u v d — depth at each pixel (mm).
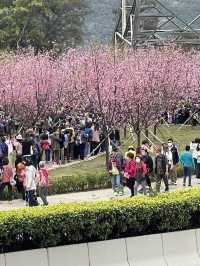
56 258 17484
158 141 54562
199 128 66062
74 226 17797
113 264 18016
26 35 113750
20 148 41594
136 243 18297
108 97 47062
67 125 52938
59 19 122438
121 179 34188
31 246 17688
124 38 62062
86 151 49344
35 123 56031
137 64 50594
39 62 58219
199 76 60219
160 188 35188
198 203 19469
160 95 51312
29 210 18000
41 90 56281
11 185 33406
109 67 49562
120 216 18359
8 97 56344
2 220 17219
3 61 62812
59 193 35719
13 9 114312
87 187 36656
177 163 38625
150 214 18703
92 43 61344
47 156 46938
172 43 59375
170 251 18703
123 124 48031
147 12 74500
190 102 61656
